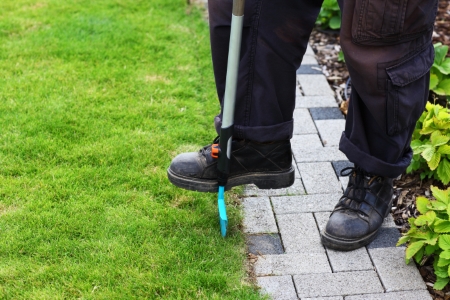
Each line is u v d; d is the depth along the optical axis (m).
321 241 2.14
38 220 2.17
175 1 4.28
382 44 1.77
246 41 1.90
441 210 2.04
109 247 2.05
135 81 3.21
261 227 2.21
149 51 3.54
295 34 1.89
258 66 1.91
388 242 2.15
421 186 2.45
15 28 3.79
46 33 3.72
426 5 1.73
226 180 2.06
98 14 4.02
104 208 2.25
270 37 1.87
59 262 2.00
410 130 2.03
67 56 3.46
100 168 2.49
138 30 3.81
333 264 2.04
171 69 3.36
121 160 2.56
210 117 2.92
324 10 3.92
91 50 3.53
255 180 2.15
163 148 2.65
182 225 2.18
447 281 1.91
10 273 1.94
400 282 1.96
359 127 2.00
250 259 2.05
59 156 2.57
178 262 1.99
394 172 2.06
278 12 1.85
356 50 1.80
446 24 3.84
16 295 1.86
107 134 2.73
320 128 2.89
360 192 2.14
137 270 1.95
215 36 1.96
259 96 1.95
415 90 1.89
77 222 2.16
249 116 2.00
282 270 2.01
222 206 2.08
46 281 1.91
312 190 2.44
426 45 1.87
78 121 2.82
